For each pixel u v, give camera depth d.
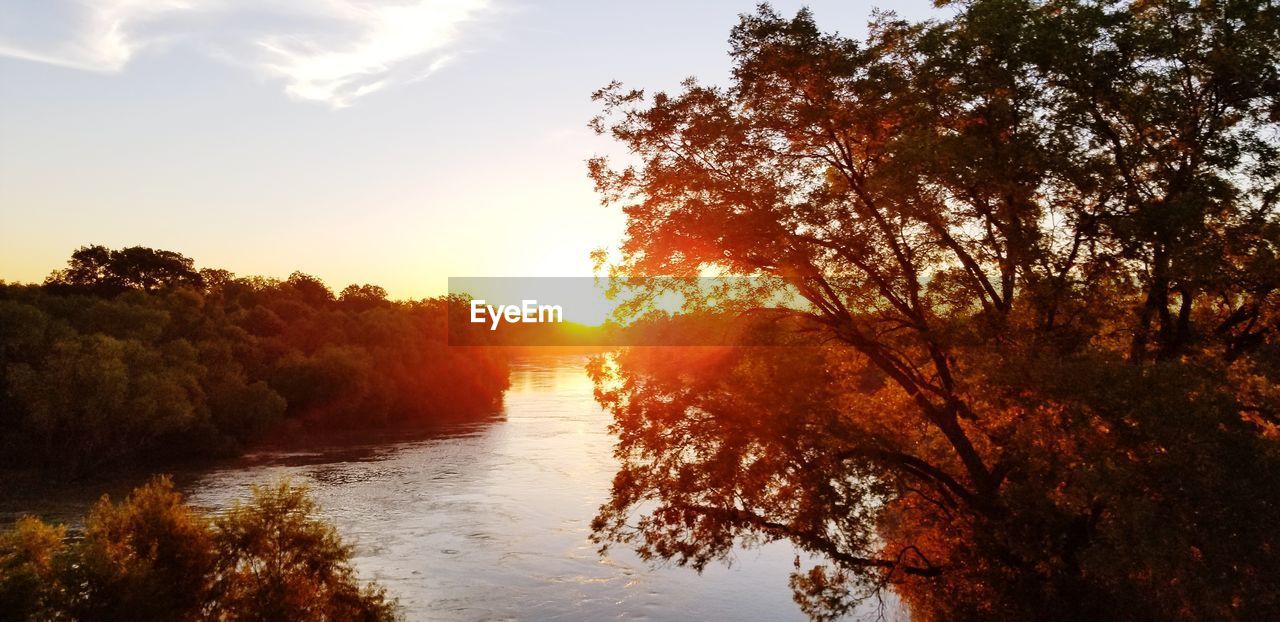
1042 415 13.66
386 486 55.75
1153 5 16.38
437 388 101.69
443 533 43.75
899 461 16.61
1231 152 14.47
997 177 14.52
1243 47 15.06
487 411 106.38
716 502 17.52
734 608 33.09
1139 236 14.27
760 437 16.56
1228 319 16.44
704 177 17.22
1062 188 15.30
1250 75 14.85
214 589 22.62
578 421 95.12
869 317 17.81
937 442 18.94
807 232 16.78
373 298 161.12
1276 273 14.04
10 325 62.12
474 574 36.97
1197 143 15.20
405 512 48.38
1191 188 15.02
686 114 18.08
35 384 55.91
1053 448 13.72
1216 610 12.18
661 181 17.86
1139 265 15.18
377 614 24.52
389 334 104.94
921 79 16.11
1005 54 15.18
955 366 17.03
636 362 17.88
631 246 18.34
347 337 102.88
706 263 18.20
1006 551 15.88
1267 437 14.12
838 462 16.12
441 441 78.00
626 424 17.73
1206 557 11.98
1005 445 15.25
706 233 16.69
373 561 38.59
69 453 57.22
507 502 51.16
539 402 118.94
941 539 18.98
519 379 170.62
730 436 16.83
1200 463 12.16
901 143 14.62
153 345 72.19
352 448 73.31
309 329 100.81
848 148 17.52
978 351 14.84
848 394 18.64
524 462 65.94
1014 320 15.95
